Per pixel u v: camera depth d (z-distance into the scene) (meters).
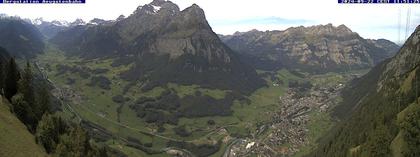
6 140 137.50
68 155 156.62
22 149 138.38
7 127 147.38
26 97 196.12
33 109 191.38
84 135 182.50
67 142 166.38
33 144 147.38
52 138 162.62
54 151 155.12
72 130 182.38
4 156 127.38
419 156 194.50
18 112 171.75
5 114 158.62
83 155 165.88
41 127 161.75
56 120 177.75
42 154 143.50
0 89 188.50
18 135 146.88
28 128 163.50
